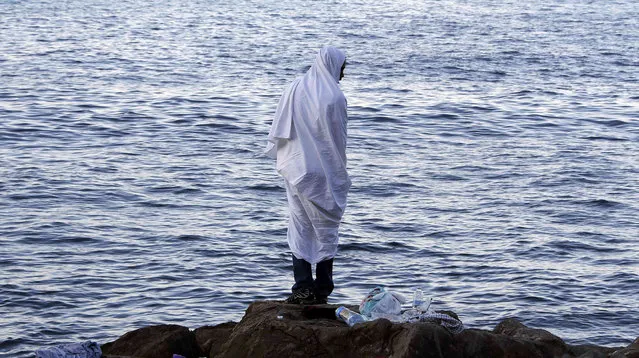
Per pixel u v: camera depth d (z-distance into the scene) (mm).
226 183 27422
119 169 28766
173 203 25000
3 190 25484
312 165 8055
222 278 19109
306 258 8289
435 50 61875
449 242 21906
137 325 16422
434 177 28672
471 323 16703
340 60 8133
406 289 18672
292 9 92938
